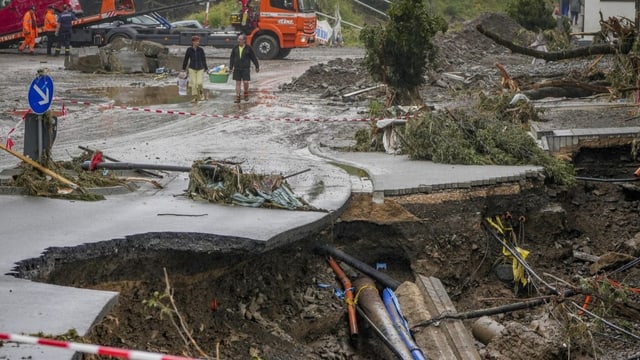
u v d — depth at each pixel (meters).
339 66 33.22
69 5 42.47
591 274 14.28
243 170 15.63
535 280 14.04
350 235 13.83
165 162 16.88
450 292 13.77
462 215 14.27
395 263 13.98
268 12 42.66
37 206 12.39
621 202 16.28
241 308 11.54
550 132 17.48
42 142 13.45
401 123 17.86
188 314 10.88
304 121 23.31
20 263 9.69
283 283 12.41
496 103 19.97
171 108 25.91
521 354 11.46
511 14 44.75
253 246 10.88
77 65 36.25
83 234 10.77
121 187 13.63
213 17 57.38
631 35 19.98
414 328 12.24
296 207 12.77
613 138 17.30
